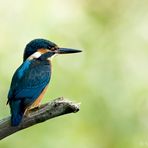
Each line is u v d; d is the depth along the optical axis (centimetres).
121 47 1499
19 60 1437
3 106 1333
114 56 1477
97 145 1405
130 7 1579
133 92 1434
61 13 1523
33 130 1365
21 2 1516
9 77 1392
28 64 1115
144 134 1405
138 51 1501
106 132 1405
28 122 961
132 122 1409
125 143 1405
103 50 1484
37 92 1078
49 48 1157
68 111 956
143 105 1420
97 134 1405
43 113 956
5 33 1485
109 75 1445
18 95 1048
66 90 1396
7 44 1459
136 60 1482
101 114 1405
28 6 1514
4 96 1352
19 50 1453
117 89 1427
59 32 1491
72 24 1507
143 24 1549
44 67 1123
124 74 1456
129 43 1509
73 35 1494
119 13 1569
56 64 1412
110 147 1410
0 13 1509
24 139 1357
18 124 948
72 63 1423
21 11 1510
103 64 1459
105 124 1405
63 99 964
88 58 1458
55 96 1384
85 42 1486
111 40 1504
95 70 1439
